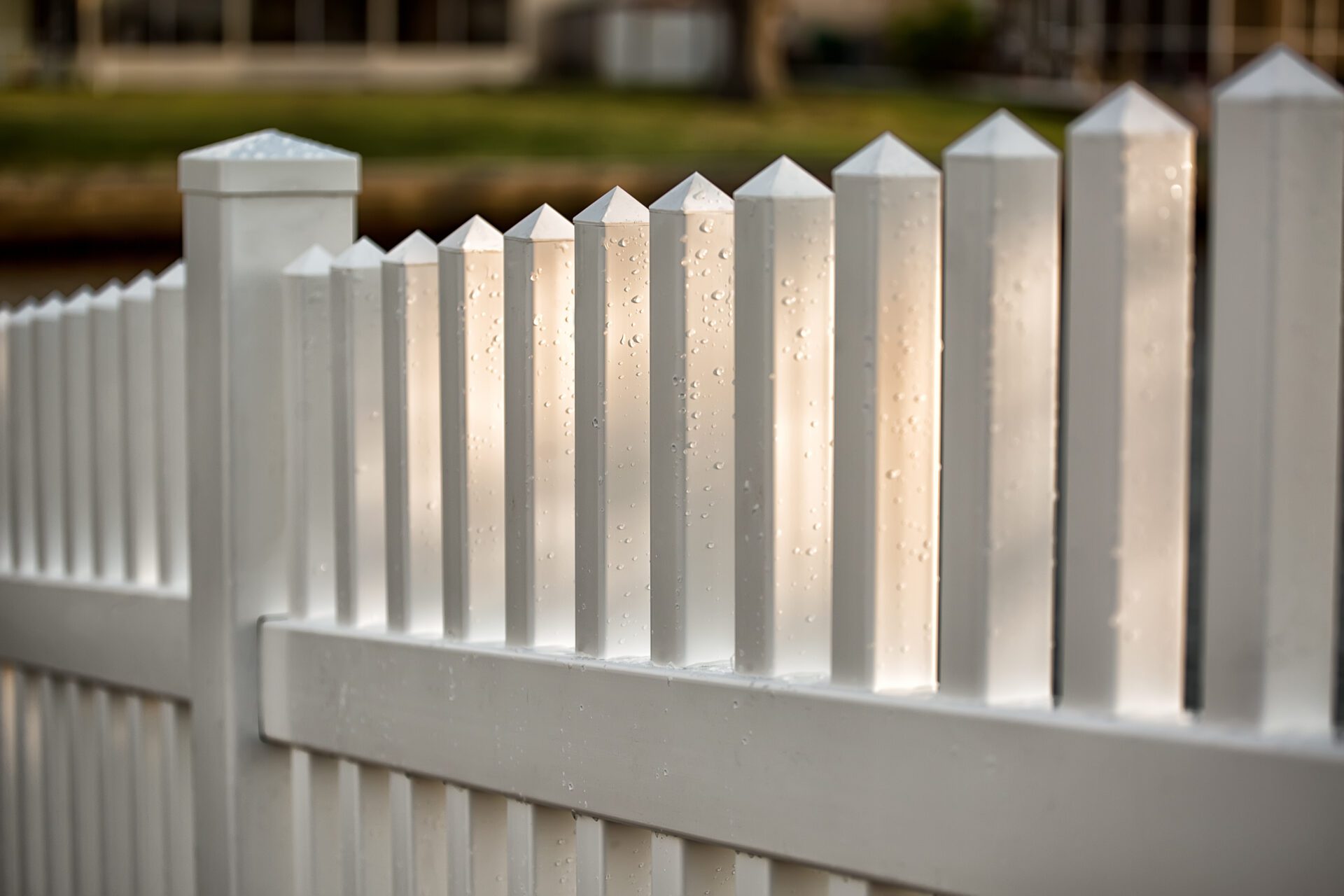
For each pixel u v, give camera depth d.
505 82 25.61
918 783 1.40
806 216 1.51
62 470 2.59
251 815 2.13
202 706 2.17
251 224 2.10
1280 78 1.21
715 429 1.60
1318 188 1.21
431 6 25.30
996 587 1.37
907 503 1.46
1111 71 24.20
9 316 2.72
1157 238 1.29
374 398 2.01
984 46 25.70
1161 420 1.30
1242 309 1.23
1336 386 1.23
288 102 21.27
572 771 1.70
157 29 23.50
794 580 1.54
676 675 1.59
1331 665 1.25
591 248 1.66
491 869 1.88
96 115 19.06
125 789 2.49
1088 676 1.33
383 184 12.91
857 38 26.84
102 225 12.73
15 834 2.74
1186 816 1.24
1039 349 1.36
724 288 1.59
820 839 1.47
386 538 1.96
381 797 2.04
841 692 1.46
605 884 1.70
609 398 1.67
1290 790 1.20
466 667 1.82
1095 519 1.32
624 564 1.69
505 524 1.80
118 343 2.48
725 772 1.55
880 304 1.43
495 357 1.85
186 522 2.36
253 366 2.11
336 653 2.00
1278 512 1.23
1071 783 1.30
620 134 19.08
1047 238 1.35
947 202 1.37
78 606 2.49
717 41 26.06
